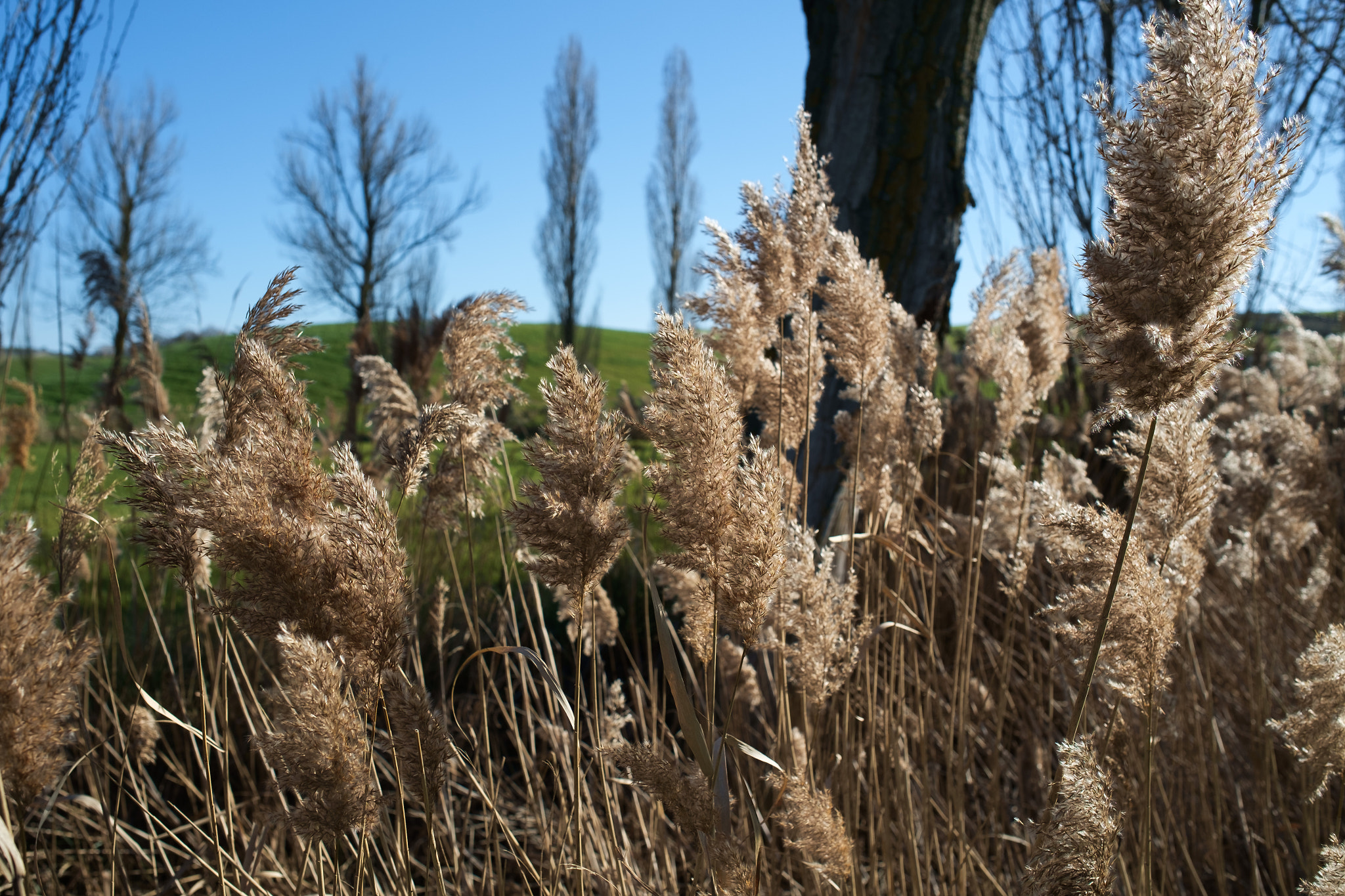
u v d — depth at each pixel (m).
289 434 1.61
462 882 2.41
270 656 3.43
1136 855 2.49
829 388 3.84
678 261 33.28
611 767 2.52
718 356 2.70
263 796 2.62
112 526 2.18
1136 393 1.41
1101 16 6.63
